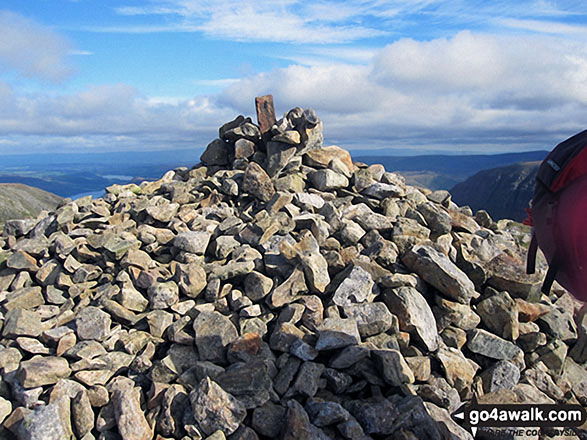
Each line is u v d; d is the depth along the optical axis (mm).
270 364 1791
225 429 1525
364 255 2383
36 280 2451
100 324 1962
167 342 1961
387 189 3008
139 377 1820
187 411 1601
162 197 3117
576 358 2199
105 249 2389
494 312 2152
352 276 2104
